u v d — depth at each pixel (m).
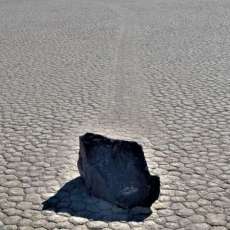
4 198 1.74
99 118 2.49
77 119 2.49
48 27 5.09
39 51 4.07
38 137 2.28
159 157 2.02
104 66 3.51
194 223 1.55
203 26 4.80
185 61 3.56
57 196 1.74
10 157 2.08
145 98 2.79
